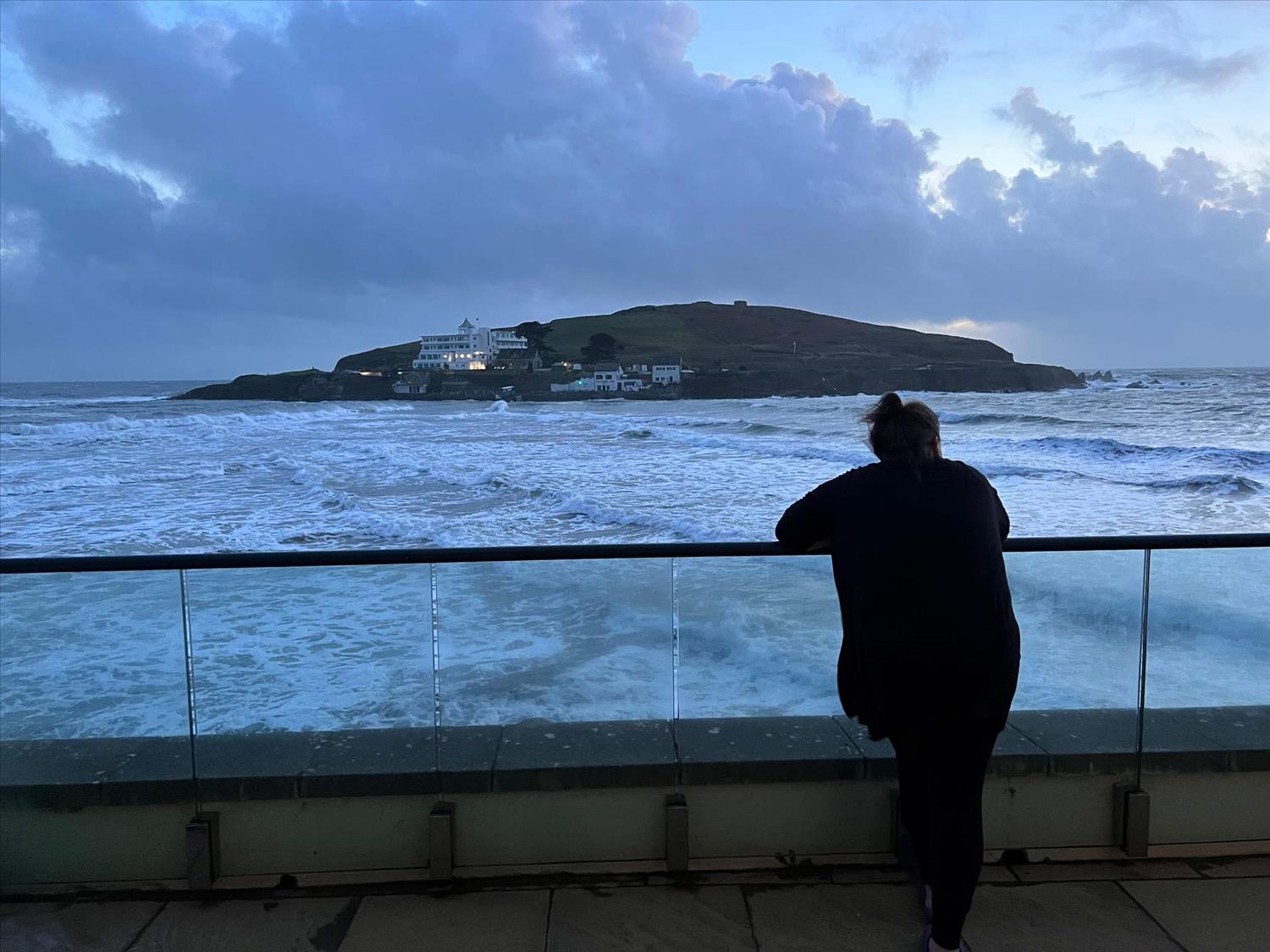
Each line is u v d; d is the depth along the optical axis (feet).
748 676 10.25
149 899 9.01
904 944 8.02
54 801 9.19
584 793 9.40
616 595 10.02
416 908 8.73
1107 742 9.79
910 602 7.32
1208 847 9.68
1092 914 8.49
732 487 74.49
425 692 9.89
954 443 116.57
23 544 53.16
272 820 9.30
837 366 621.31
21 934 8.39
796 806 9.52
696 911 8.61
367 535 55.67
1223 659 9.83
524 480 81.05
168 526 59.41
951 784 7.55
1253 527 53.47
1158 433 130.21
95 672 9.66
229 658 9.64
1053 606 10.03
